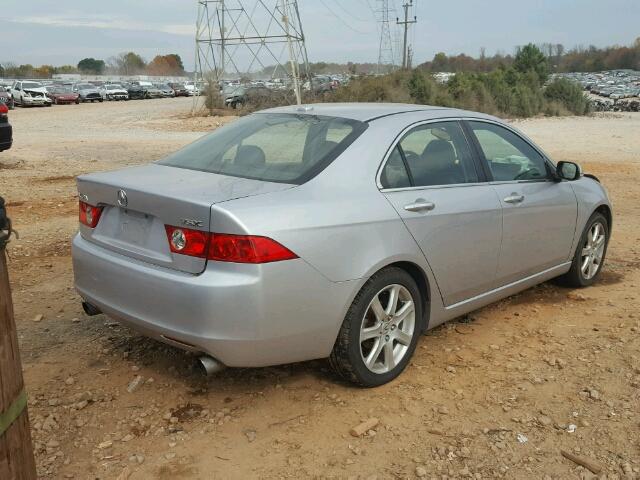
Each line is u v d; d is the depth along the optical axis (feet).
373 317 12.67
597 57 522.47
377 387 12.82
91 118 114.11
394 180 12.99
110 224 12.68
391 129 13.47
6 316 7.11
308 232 11.14
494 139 15.83
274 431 11.30
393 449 10.80
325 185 11.98
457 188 14.14
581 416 11.79
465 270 14.28
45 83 180.86
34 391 12.51
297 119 14.28
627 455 10.62
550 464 10.41
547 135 82.74
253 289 10.58
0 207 7.02
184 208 10.94
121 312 11.93
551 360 14.05
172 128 95.55
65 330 15.40
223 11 143.74
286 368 13.55
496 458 10.56
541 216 16.28
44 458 10.48
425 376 13.33
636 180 41.01
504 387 12.88
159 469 10.25
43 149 57.67
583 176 19.43
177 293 10.87
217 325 10.62
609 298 18.06
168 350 14.34
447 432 11.28
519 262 15.93
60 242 23.36
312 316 11.34
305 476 10.11
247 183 11.96
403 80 130.31
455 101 128.06
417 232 12.90
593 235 19.04
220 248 10.62
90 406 12.05
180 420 11.63
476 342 15.07
